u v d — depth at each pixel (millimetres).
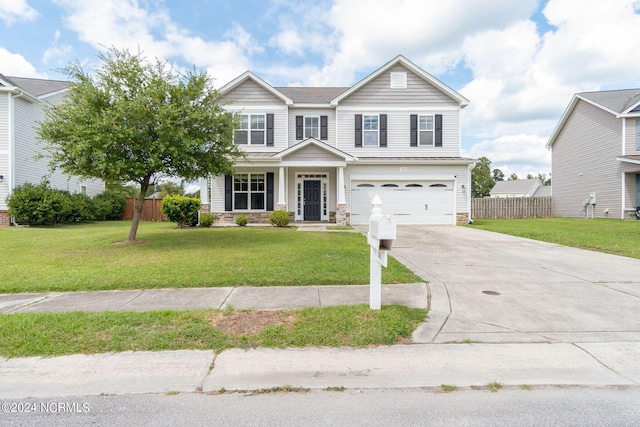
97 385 2732
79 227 15414
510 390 2684
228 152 9719
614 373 2914
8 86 15578
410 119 16391
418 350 3283
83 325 3686
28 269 6301
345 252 7859
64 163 8531
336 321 3826
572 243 9711
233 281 5496
